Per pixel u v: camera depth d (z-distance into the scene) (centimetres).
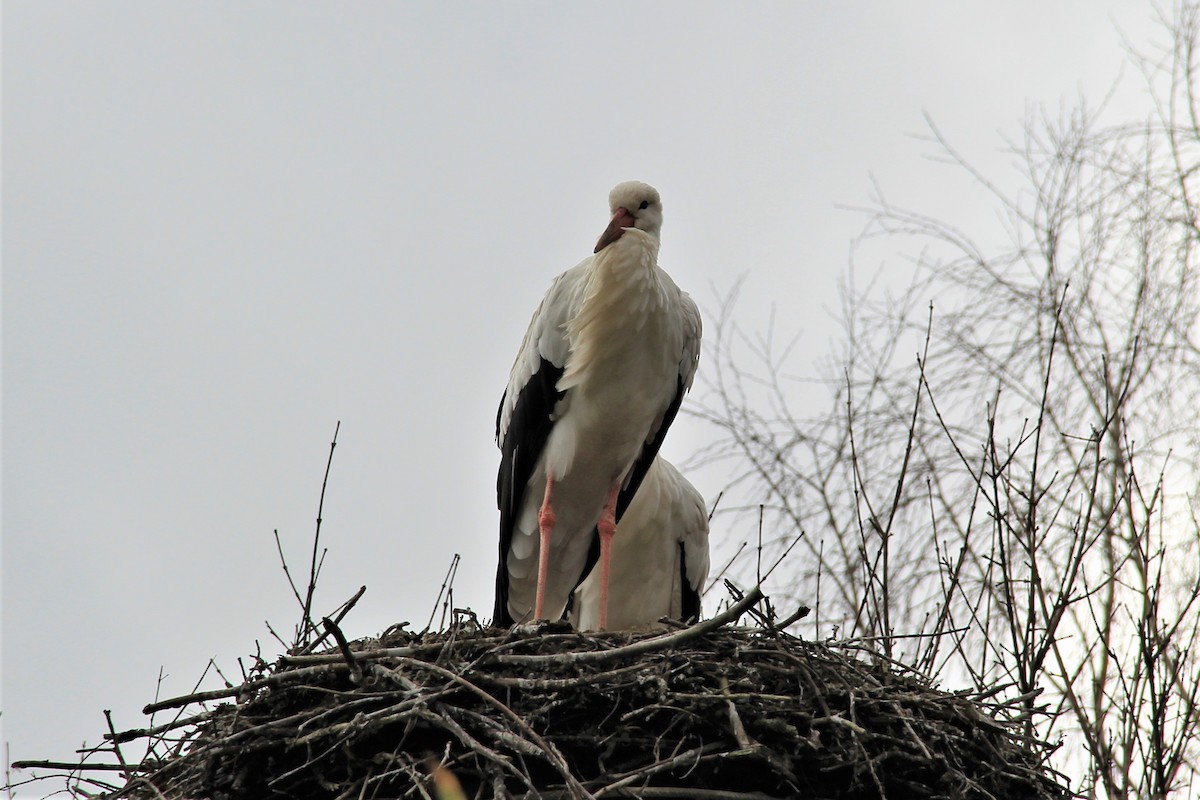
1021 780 1037
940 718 1055
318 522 1112
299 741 980
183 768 1030
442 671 984
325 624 933
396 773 932
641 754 1005
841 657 1068
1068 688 1231
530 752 906
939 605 1377
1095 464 1325
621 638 1070
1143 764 1221
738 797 980
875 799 1023
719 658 1051
